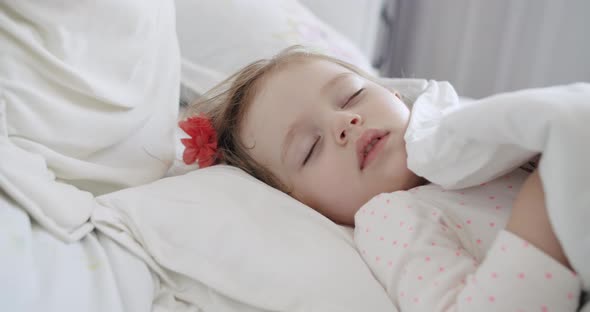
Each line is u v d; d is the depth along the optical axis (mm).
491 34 2092
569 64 1852
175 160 963
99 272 591
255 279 625
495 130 517
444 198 680
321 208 837
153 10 872
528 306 491
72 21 719
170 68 906
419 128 740
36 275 531
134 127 785
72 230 630
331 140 808
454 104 894
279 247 651
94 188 752
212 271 636
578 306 525
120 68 775
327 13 1979
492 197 662
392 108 829
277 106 884
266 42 1264
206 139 945
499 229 620
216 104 1051
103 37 760
